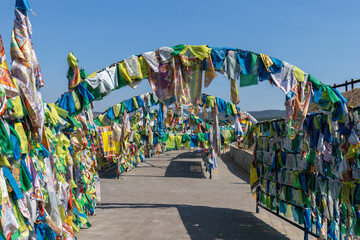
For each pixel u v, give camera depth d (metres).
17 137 3.78
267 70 6.80
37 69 4.41
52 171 5.30
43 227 4.66
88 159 9.07
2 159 3.44
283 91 6.79
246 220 9.13
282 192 7.92
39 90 4.43
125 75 6.80
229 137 18.62
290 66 6.83
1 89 3.16
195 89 7.11
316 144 6.43
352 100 17.33
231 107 12.91
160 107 16.64
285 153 7.77
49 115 5.08
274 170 8.22
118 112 14.04
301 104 6.70
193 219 9.25
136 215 9.77
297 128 6.80
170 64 6.95
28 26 4.12
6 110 3.67
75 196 7.75
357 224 5.36
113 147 14.23
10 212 3.55
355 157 5.36
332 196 6.05
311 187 6.64
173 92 6.95
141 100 14.05
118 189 14.77
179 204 11.38
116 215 9.78
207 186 15.68
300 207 7.08
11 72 3.95
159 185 15.97
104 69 6.78
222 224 8.70
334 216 6.09
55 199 5.04
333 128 6.00
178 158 30.03
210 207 10.88
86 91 6.58
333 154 6.01
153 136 19.41
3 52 3.37
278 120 7.93
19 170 3.90
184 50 6.95
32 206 4.29
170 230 8.13
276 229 8.25
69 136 6.97
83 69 7.94
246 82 7.16
